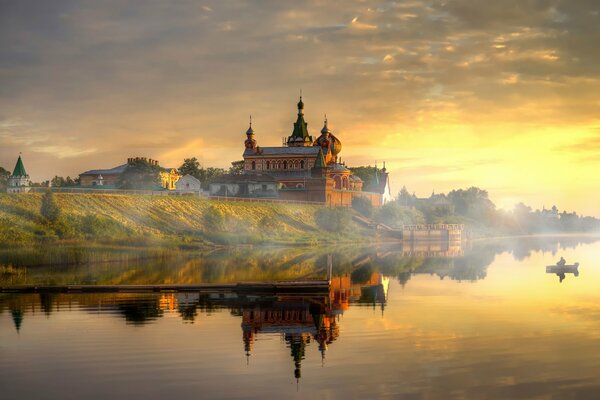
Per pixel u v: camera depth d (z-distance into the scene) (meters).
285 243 159.88
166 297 61.81
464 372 36.41
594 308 56.16
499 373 36.22
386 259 115.50
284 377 35.59
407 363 38.09
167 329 46.91
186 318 51.12
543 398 32.50
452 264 104.50
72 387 33.97
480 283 74.94
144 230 146.75
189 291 65.94
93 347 41.50
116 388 33.84
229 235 152.88
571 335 44.97
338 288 70.12
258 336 44.84
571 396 32.72
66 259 97.12
